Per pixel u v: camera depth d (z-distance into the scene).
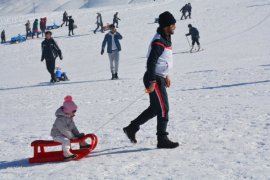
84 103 13.29
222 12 46.50
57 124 6.27
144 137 7.57
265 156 5.74
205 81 15.67
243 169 5.21
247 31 35.22
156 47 6.38
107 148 6.97
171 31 6.50
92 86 17.45
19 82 22.72
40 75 26.42
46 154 6.61
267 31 34.09
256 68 17.92
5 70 30.03
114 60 19.09
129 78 19.22
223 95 12.23
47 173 5.76
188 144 6.77
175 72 19.72
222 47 29.11
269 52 24.67
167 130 7.96
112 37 19.06
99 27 45.91
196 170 5.32
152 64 6.39
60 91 16.88
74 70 26.08
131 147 6.90
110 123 9.40
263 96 11.38
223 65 21.02
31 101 14.95
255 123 7.97
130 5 62.94
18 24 54.91
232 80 15.20
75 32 44.06
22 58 34.41
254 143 6.49
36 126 10.05
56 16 58.59
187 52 28.62
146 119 6.75
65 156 6.26
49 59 20.19
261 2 50.06
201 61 23.92
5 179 5.64
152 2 62.91
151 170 5.47
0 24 56.97
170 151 6.43
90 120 10.02
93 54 32.72
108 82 18.34
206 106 10.54
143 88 15.65
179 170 5.37
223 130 7.58
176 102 11.72
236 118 8.57
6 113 12.93
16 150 7.53
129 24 45.34
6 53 37.06
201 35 36.06
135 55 29.56
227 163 5.52
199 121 8.62
